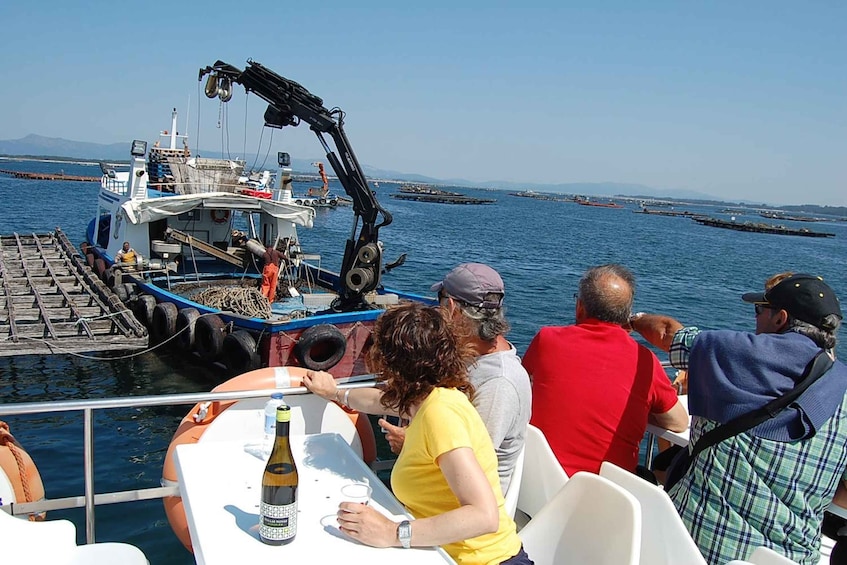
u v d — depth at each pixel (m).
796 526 2.63
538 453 3.16
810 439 2.61
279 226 14.55
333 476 2.59
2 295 13.53
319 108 10.89
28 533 2.52
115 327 11.52
